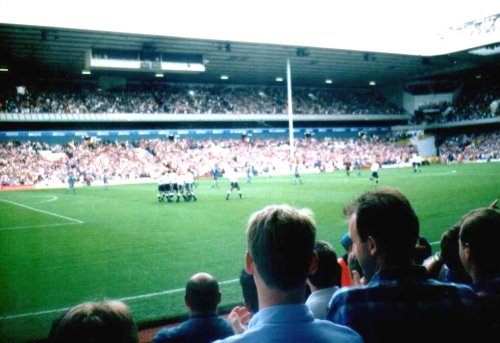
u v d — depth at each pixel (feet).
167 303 25.54
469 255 8.86
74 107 180.45
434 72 224.33
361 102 250.16
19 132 167.73
